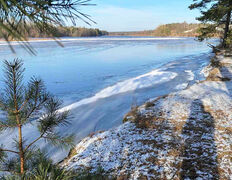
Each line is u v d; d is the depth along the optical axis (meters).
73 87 12.05
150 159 3.78
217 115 5.54
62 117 1.63
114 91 10.92
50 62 22.31
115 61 23.05
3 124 1.46
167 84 11.88
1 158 1.51
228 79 9.66
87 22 0.77
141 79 13.29
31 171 1.54
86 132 6.34
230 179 2.98
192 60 21.70
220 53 17.84
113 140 4.86
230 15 17.72
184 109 6.28
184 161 3.57
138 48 40.44
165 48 40.09
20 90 1.41
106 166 3.76
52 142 1.65
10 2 0.56
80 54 29.95
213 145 4.00
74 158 4.34
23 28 0.60
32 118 1.53
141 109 6.80
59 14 0.71
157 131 4.95
